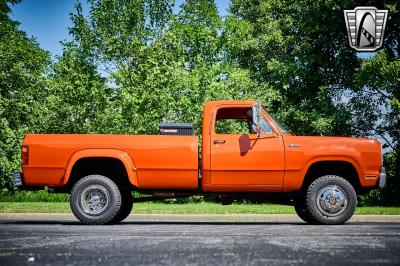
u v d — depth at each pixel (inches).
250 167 347.9
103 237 243.3
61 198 898.1
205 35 1064.8
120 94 947.3
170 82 943.7
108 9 1090.1
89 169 369.7
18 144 1109.7
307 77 1084.5
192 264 158.1
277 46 1187.3
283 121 1079.0
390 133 1059.9
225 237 241.9
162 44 1044.5
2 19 1307.8
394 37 993.5
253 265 156.2
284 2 1212.5
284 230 288.0
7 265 159.2
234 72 1029.2
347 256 175.6
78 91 991.6
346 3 929.5
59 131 1061.8
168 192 358.0
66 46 1049.5
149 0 1162.6
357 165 349.7
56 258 172.6
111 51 1037.2
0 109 1145.4
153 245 208.4
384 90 884.0
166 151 345.7
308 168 354.6
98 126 983.6
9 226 328.2
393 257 173.5
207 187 350.6
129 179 344.5
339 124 1010.7
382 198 986.1
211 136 351.6
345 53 1049.5
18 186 354.0
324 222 345.7
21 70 1198.9
